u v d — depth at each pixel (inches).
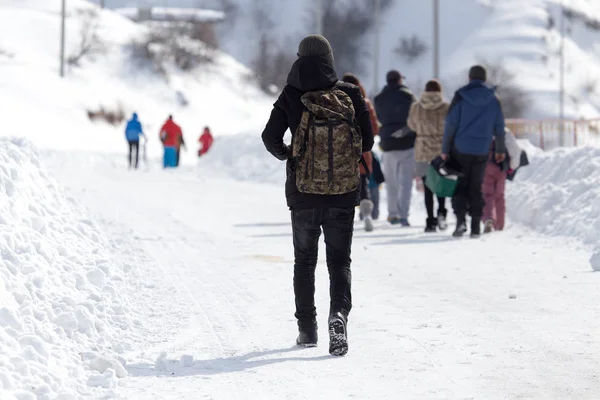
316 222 705.0
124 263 1049.5
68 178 2795.3
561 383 590.9
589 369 625.0
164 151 3981.3
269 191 2500.0
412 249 1310.3
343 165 695.1
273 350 713.6
